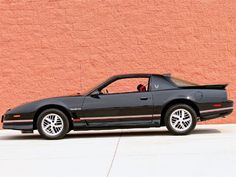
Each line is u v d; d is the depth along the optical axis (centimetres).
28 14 1396
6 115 1061
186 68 1379
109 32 1388
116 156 753
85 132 1228
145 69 1380
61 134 1044
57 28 1391
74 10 1392
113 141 972
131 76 1073
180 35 1384
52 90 1386
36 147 909
